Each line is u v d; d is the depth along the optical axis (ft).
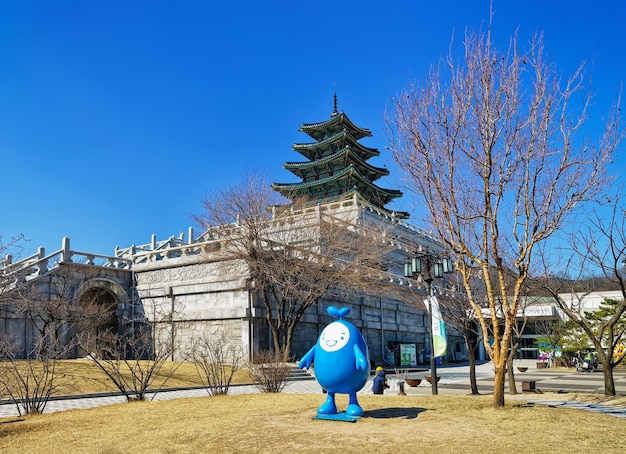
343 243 123.03
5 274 107.24
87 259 122.93
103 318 118.93
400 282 156.15
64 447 36.99
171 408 51.80
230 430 38.22
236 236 114.42
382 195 237.86
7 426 45.21
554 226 44.06
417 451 30.60
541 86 44.01
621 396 67.41
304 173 238.68
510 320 45.60
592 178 44.06
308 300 110.22
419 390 87.56
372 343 151.53
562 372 141.59
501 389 45.65
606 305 174.09
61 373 78.02
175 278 124.26
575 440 32.86
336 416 40.65
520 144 44.91
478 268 84.99
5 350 65.77
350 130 236.63
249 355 108.47
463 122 45.65
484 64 44.75
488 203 45.75
